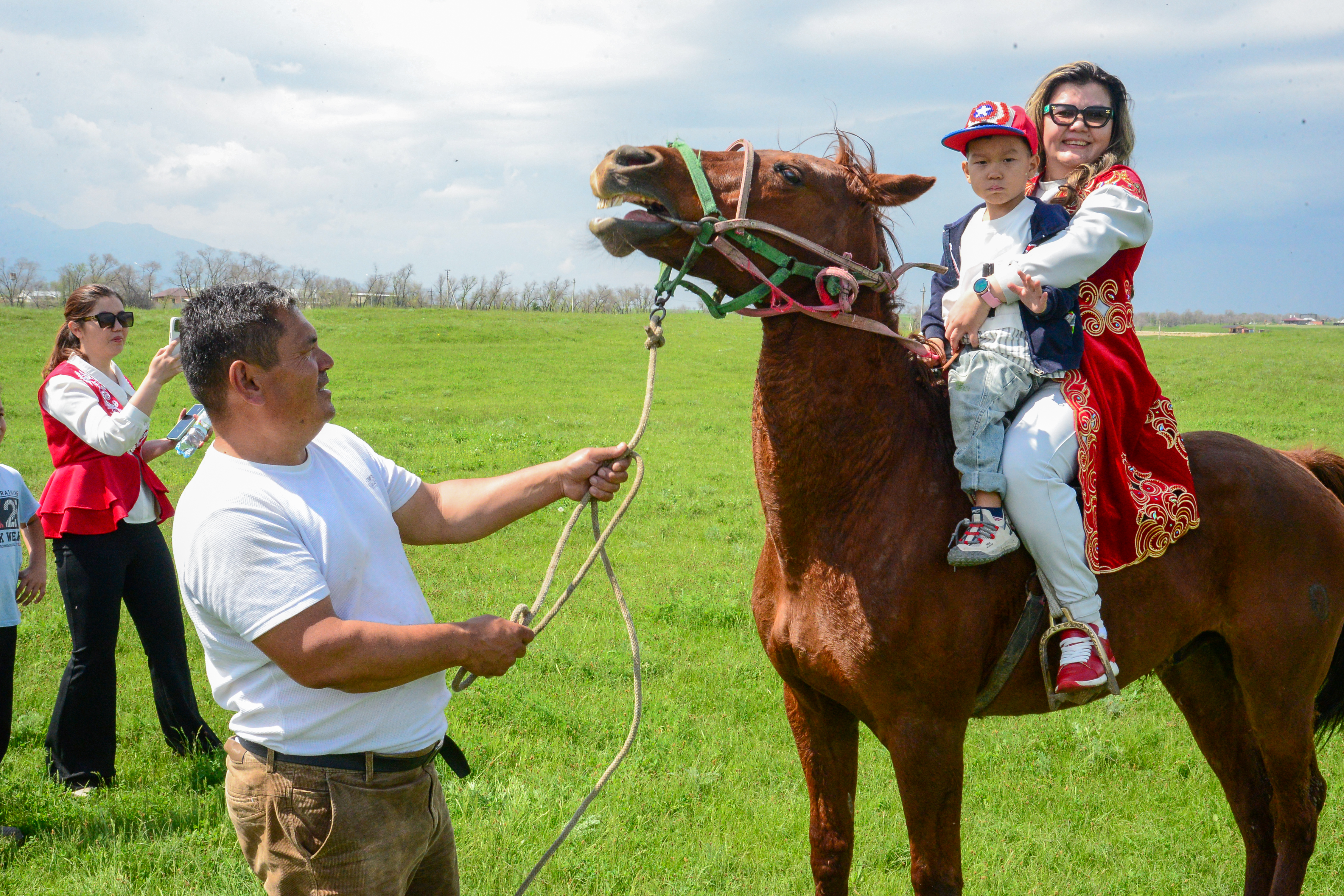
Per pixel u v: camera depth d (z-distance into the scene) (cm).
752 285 275
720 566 844
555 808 418
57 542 438
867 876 384
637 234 261
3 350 2603
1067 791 451
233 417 215
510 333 3606
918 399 299
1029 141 293
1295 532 329
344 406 1927
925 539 279
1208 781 466
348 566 217
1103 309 307
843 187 282
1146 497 301
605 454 268
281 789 208
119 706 527
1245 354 3195
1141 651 312
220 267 6084
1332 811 434
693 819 423
